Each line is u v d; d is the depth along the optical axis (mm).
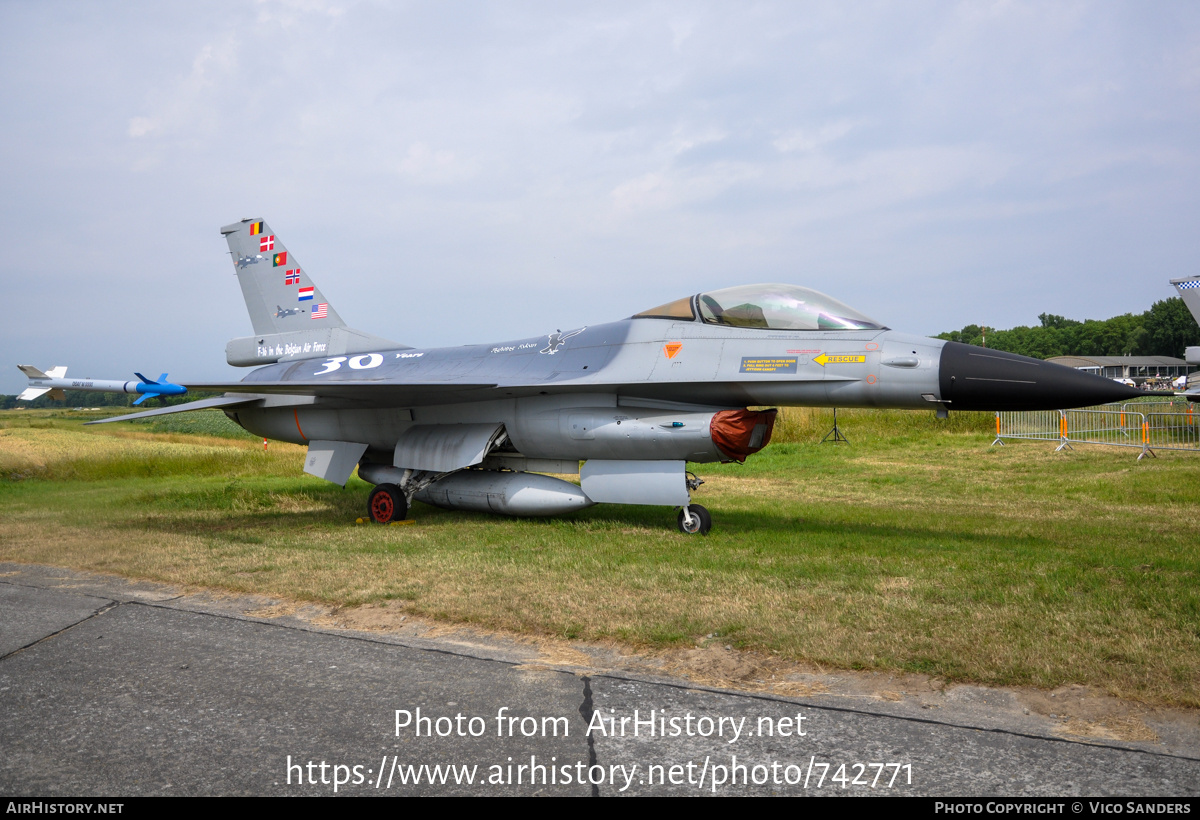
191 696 3834
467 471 10562
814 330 8141
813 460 16922
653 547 7504
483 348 10789
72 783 2971
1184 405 21922
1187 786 2887
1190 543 7547
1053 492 11922
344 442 11617
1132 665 3980
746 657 4305
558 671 4141
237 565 6777
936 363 7434
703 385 8508
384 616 5223
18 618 5242
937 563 6504
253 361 13430
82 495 13375
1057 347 121500
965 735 3336
